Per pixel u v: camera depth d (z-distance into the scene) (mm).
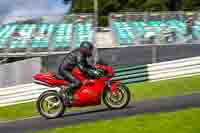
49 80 12539
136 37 27719
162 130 7863
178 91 19594
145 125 8336
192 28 27719
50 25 30922
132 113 11242
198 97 14430
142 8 62375
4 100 21672
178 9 61562
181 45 22672
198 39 27000
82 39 28609
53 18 31453
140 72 22375
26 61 22484
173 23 28484
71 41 28453
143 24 28969
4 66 22578
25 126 11734
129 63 22703
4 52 27844
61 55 22219
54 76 12625
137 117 9250
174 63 22375
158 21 28938
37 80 12672
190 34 27312
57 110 12500
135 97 18922
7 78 22516
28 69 22422
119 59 22750
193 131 7711
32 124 11859
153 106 12500
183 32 27406
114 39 27984
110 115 11289
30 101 21359
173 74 22297
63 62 12562
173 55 22688
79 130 8703
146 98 18500
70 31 29750
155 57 22672
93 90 12305
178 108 11602
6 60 27047
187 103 12695
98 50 22703
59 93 12523
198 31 27562
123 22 29422
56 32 29875
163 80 22172
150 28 28281
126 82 22375
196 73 22297
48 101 12492
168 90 19938
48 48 28031
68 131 8789
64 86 12477
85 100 12375
